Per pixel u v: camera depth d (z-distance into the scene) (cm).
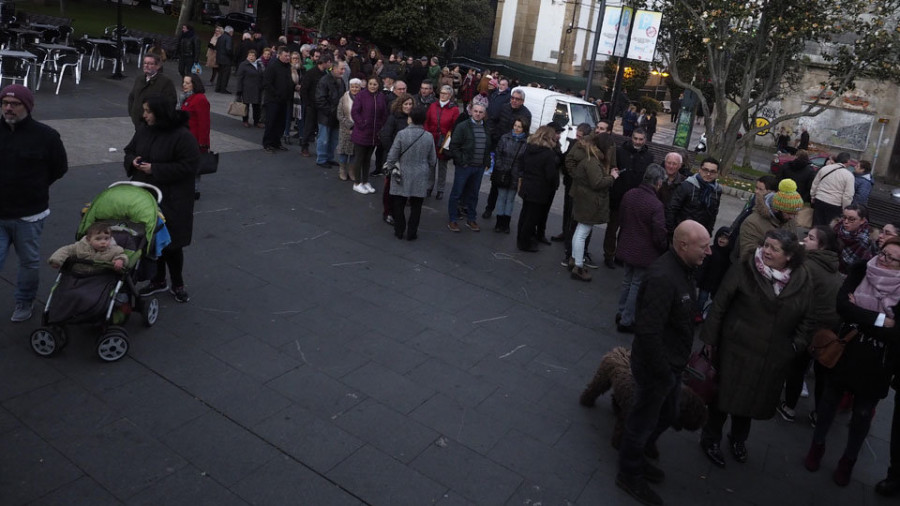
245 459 420
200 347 542
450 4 2855
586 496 428
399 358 566
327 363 543
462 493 414
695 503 441
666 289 397
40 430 421
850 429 474
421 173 825
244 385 498
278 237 802
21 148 495
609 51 1597
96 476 389
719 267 696
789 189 573
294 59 1348
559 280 803
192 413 458
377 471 423
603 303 752
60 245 686
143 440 425
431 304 682
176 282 608
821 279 520
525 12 4572
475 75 2267
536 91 1648
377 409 489
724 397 463
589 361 612
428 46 2866
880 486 475
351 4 2702
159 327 564
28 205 507
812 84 2666
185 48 1906
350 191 1035
